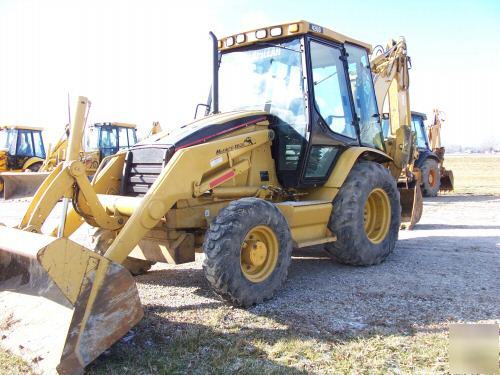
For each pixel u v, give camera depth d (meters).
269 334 3.45
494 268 5.20
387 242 5.59
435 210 10.56
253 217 3.97
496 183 19.69
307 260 5.83
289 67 5.08
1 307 3.37
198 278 5.02
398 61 7.68
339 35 5.46
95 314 2.91
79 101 3.89
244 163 4.63
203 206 4.31
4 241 3.22
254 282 4.03
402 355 3.09
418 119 13.57
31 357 2.86
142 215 3.75
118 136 16.05
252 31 5.23
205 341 3.33
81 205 4.09
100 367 2.98
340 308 3.99
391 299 4.21
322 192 5.24
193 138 4.33
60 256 2.84
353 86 5.86
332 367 2.94
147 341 3.35
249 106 5.32
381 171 5.54
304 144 4.88
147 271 5.31
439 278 4.85
